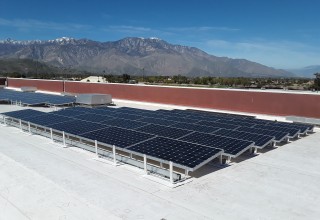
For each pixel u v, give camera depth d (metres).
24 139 21.17
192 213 10.73
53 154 17.62
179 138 17.30
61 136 20.91
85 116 24.83
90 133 18.44
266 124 23.12
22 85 65.06
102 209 11.05
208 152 14.05
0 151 18.30
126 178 13.81
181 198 11.84
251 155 17.23
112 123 21.81
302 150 18.39
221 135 18.81
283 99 28.77
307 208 11.07
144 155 14.16
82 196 12.09
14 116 25.23
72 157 16.98
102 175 14.22
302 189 12.68
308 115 27.28
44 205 11.47
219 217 10.45
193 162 13.05
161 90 39.28
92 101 38.34
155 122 22.95
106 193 12.33
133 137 16.95
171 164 13.05
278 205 11.29
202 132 19.22
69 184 13.25
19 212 11.02
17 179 13.88
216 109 34.00
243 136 18.52
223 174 14.26
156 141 15.97
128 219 10.38
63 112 27.02
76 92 51.47
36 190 12.72
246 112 31.58
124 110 29.78
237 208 11.06
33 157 17.08
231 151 15.19
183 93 36.94
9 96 44.56
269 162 16.05
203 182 13.32
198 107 35.62
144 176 13.89
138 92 42.03
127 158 15.49
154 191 12.45
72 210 11.03
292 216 10.52
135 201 11.62
